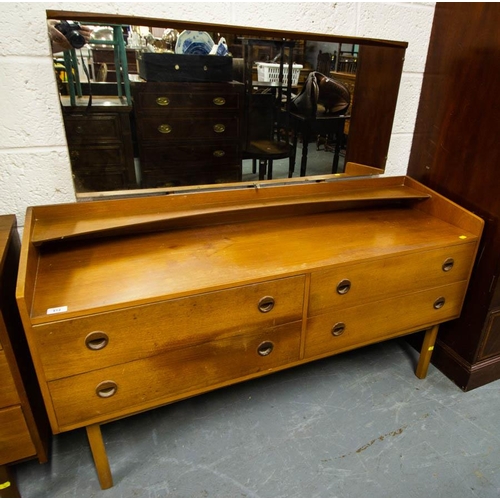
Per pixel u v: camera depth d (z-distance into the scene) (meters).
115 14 1.15
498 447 1.40
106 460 1.21
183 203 1.42
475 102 1.45
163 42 1.21
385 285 1.33
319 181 1.61
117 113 1.25
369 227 1.49
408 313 1.45
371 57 1.51
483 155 1.45
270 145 1.47
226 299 1.09
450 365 1.71
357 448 1.38
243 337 1.17
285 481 1.26
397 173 1.81
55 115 1.21
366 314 1.36
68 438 1.42
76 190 1.29
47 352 0.94
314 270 1.18
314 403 1.57
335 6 1.39
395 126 1.69
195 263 1.17
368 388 1.65
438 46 1.56
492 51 1.36
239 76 1.33
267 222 1.50
